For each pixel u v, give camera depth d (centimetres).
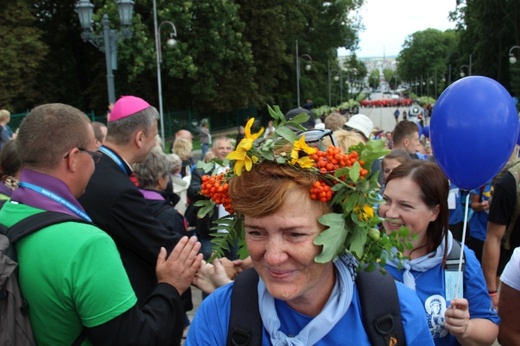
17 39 2448
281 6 3209
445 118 221
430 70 10888
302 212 128
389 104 8962
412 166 222
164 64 2520
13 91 2445
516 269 212
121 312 177
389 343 140
